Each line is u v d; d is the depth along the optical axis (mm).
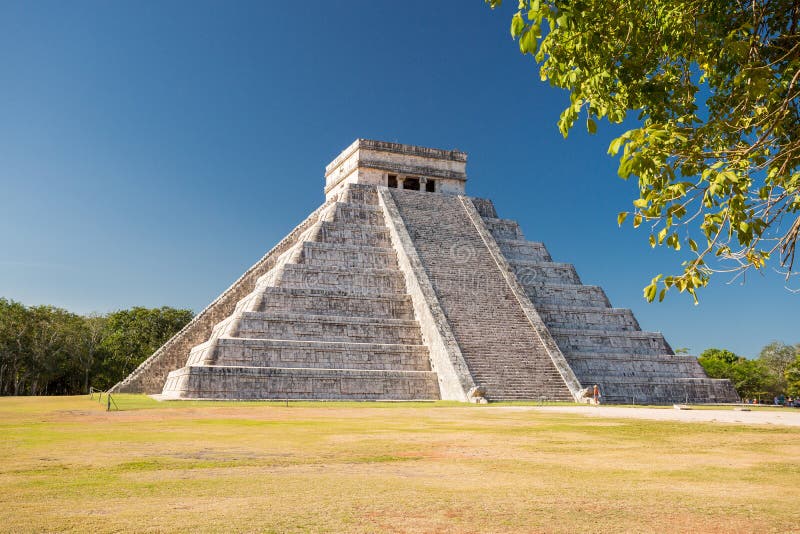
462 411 26688
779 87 7965
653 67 9391
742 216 7336
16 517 7203
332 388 36469
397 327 41219
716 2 8492
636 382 43875
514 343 40094
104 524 6879
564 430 18047
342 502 8094
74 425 19031
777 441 15562
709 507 8000
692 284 7582
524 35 7250
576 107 8375
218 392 34438
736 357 98688
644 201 7672
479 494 8695
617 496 8656
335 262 44812
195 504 7945
